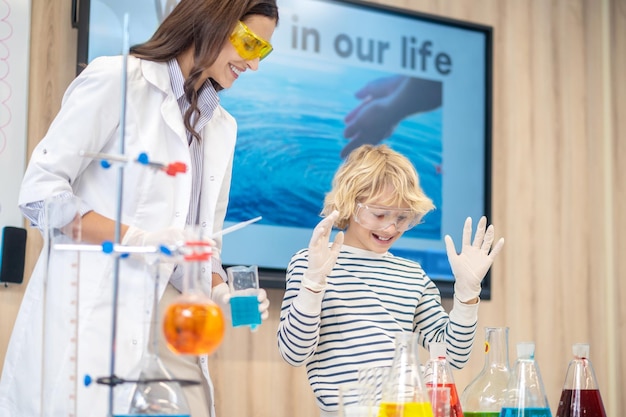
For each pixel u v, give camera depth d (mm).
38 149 1757
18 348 1684
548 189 3447
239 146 2854
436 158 3199
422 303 2109
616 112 3635
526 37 3492
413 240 3107
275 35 2955
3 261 2457
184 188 1850
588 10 3652
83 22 2627
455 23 3287
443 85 3256
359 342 1950
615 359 3494
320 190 2977
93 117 1752
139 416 1160
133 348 1668
